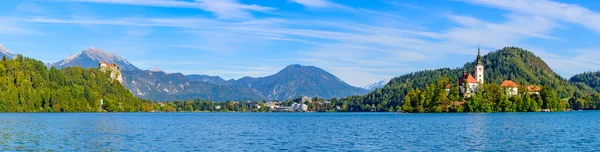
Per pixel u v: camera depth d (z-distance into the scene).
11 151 67.94
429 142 80.50
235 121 179.50
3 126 120.38
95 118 188.62
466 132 101.50
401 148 72.19
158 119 194.25
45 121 151.62
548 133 97.25
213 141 84.12
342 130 111.88
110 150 69.88
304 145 76.94
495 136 91.12
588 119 165.62
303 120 189.25
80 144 77.38
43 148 71.56
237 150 70.81
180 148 73.00
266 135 97.56
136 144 78.12
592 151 67.75
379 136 92.81
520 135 92.94
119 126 127.69
